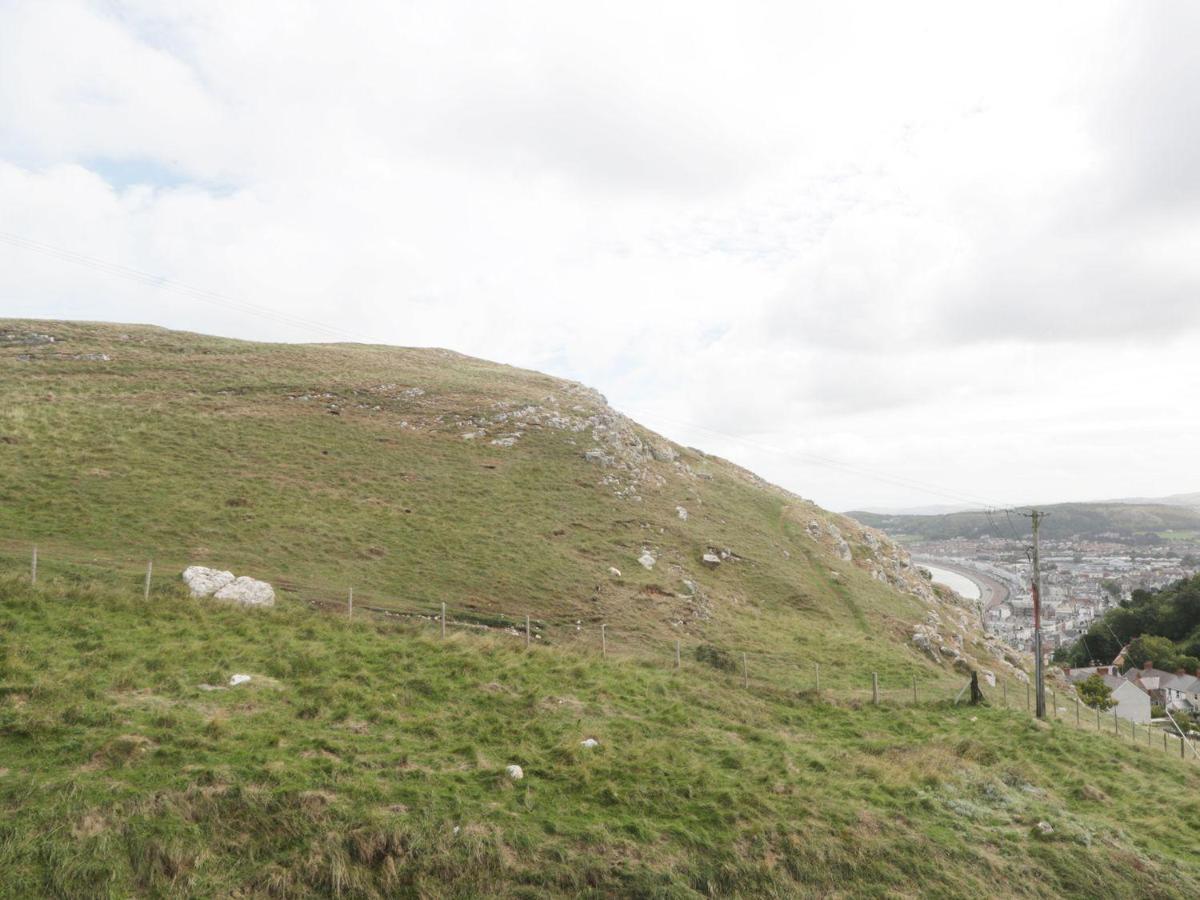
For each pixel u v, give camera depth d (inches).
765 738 1057.5
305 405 2802.7
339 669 996.6
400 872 613.3
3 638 884.0
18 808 564.7
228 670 932.0
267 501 1940.2
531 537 2138.3
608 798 769.6
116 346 3216.0
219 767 663.8
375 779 711.7
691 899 657.0
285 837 612.4
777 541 2881.4
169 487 1888.5
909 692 1593.3
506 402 3211.1
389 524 1991.9
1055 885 797.2
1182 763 1328.7
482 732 876.6
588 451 2878.9
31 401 2319.1
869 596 2655.0
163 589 1242.6
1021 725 1353.3
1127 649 6013.8
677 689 1213.7
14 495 1658.5
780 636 1961.1
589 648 1473.9
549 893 629.0
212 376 2974.9
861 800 884.0
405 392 3161.9
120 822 574.2
